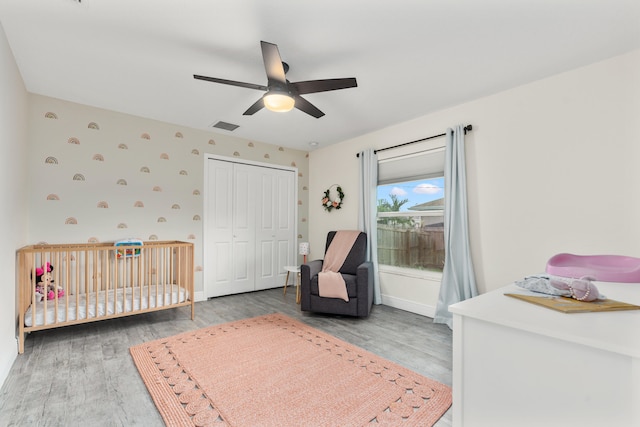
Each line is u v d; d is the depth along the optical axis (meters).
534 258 2.60
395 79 2.57
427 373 2.07
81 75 2.54
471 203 3.03
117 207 3.37
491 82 2.63
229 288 4.31
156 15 1.79
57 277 2.51
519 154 2.70
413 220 3.63
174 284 3.61
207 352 2.38
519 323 0.83
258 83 2.67
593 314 0.91
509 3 1.68
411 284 3.58
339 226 4.58
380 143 3.96
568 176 2.43
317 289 3.33
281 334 2.79
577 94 2.39
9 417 1.58
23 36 2.00
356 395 1.81
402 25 1.87
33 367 2.11
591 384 0.72
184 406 1.69
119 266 3.35
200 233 4.01
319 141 4.55
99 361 2.22
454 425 0.96
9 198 2.15
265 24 1.87
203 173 4.04
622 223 2.18
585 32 1.94
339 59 2.26
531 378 0.82
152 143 3.62
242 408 1.67
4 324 2.02
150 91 2.85
